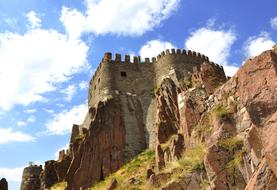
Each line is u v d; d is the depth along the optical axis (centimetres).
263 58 1279
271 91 1192
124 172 3941
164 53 5669
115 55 5738
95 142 4484
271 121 1128
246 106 1237
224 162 1697
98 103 4897
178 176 1944
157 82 5456
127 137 4688
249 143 1534
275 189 1053
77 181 4191
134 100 5206
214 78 3097
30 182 6175
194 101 2931
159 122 4006
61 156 5247
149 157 4162
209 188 1717
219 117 2052
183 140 2809
